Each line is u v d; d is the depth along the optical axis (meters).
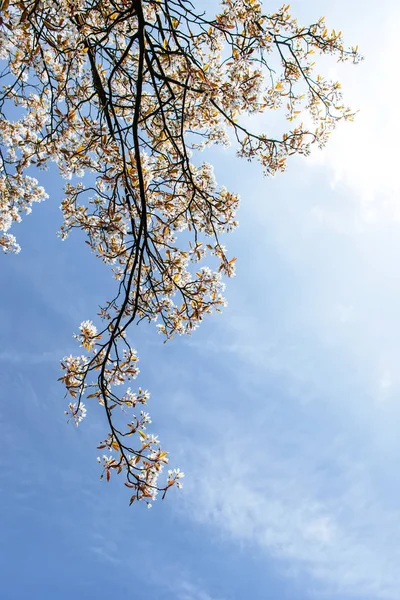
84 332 7.95
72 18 6.10
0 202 9.03
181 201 8.81
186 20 6.74
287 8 8.05
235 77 7.58
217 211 8.83
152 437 7.37
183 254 8.51
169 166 8.02
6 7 5.39
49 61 7.52
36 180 9.16
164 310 8.36
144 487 7.13
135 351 7.88
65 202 8.59
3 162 8.52
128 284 6.72
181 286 8.56
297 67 8.94
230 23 7.45
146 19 8.08
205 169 8.89
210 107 8.52
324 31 8.52
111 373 7.80
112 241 8.72
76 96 7.86
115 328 6.96
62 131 7.71
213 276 8.27
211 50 8.16
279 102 9.11
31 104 8.52
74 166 8.13
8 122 8.48
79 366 7.70
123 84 8.73
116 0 7.04
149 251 7.05
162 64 8.25
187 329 8.49
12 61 7.39
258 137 8.27
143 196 6.33
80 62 7.06
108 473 7.21
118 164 7.89
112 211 8.08
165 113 8.43
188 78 7.02
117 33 7.82
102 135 7.30
